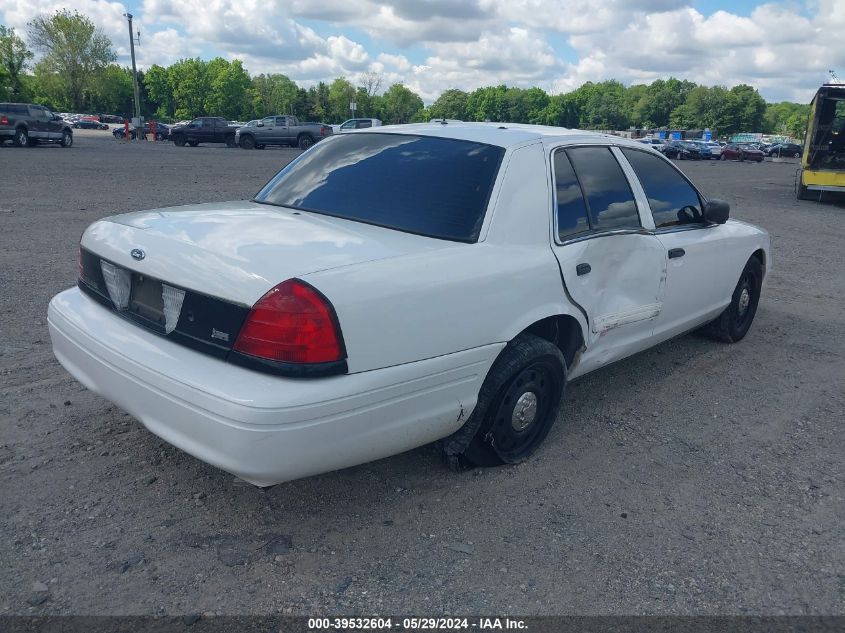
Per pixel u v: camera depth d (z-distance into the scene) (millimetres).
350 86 128875
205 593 2723
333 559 2963
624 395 4918
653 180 4738
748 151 61094
